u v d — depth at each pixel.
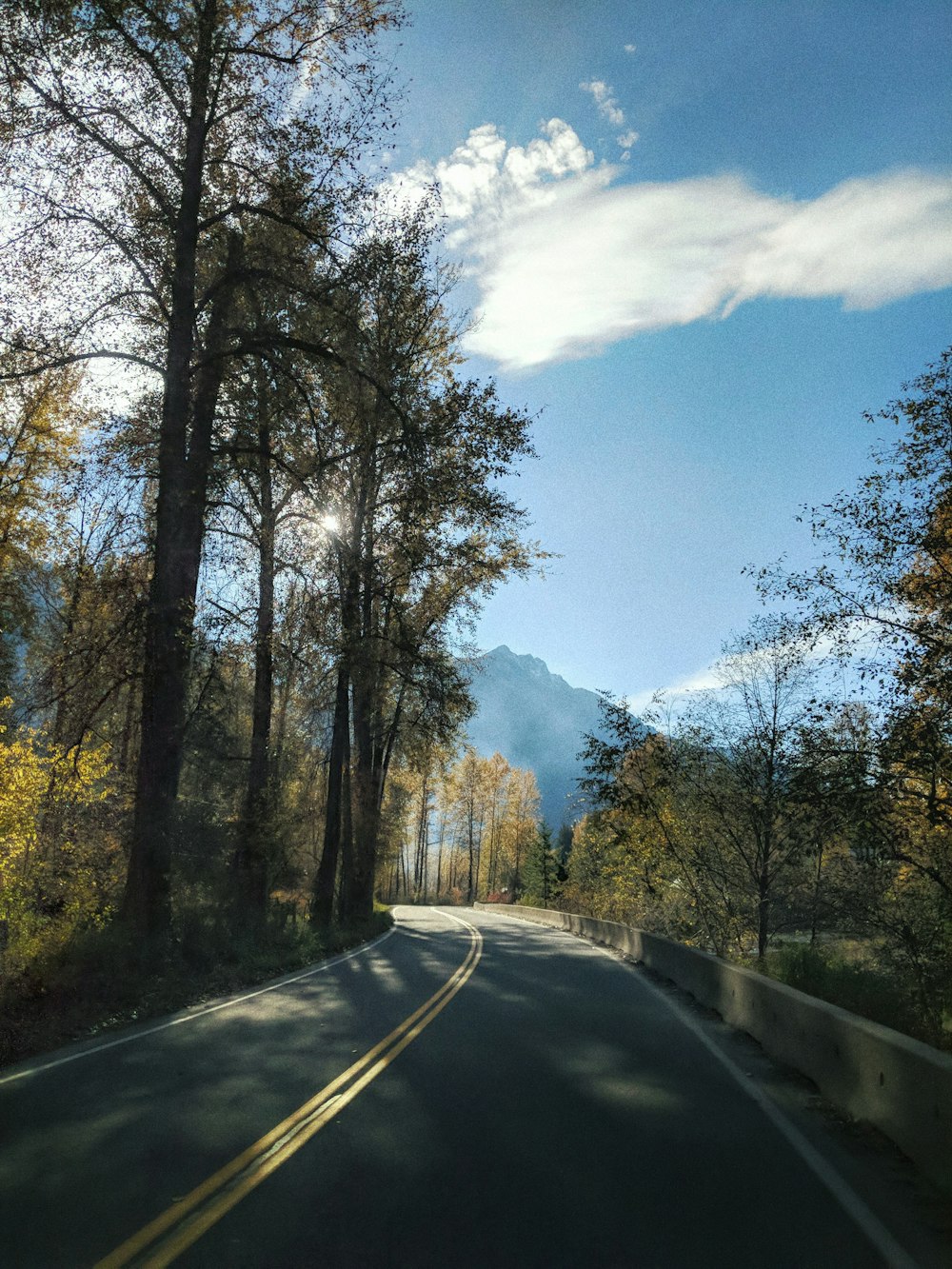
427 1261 4.40
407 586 28.55
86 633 17.25
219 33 16.72
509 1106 7.48
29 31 14.94
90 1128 6.48
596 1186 5.57
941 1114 5.74
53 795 16.19
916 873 16.50
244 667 23.34
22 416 25.44
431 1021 11.74
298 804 30.91
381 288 19.02
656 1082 8.59
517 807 110.62
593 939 30.53
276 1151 6.01
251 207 18.25
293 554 21.58
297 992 14.52
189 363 17.64
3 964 11.64
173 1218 4.84
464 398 23.56
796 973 14.98
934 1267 4.47
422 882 107.88
